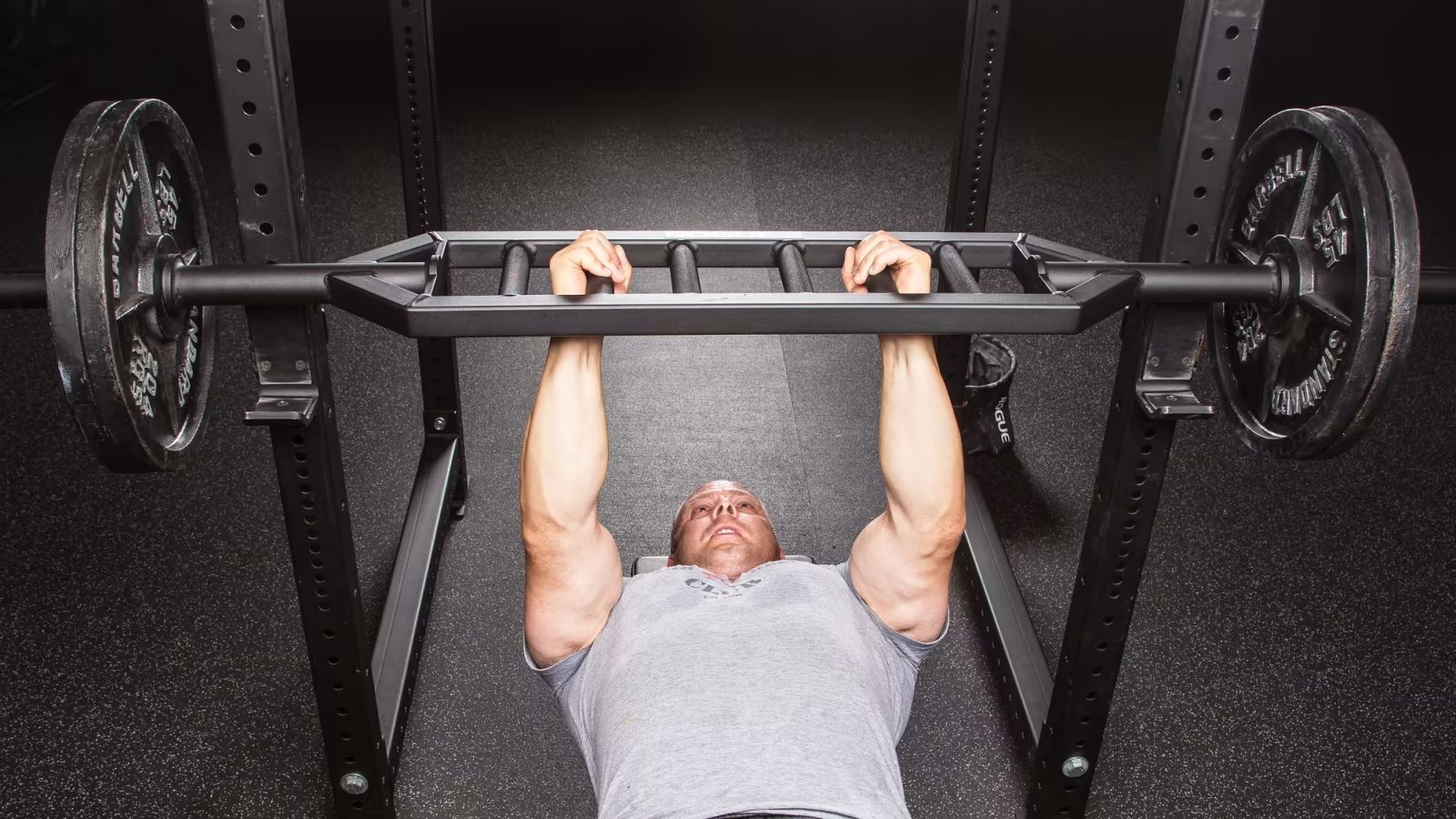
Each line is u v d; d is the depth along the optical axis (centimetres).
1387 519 249
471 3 595
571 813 182
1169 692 204
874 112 462
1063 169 414
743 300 124
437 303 122
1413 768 190
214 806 180
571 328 124
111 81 460
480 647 212
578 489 141
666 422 275
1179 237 133
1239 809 183
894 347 145
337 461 144
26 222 358
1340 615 222
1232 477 262
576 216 368
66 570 226
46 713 194
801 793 126
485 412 280
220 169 397
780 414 279
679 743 130
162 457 130
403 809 181
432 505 230
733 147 425
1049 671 201
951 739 195
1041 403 285
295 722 195
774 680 135
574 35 552
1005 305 125
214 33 119
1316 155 127
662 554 234
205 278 127
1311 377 130
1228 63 124
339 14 578
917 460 144
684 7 592
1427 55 526
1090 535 151
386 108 461
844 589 153
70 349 114
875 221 370
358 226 364
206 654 208
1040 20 576
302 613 151
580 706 148
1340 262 123
